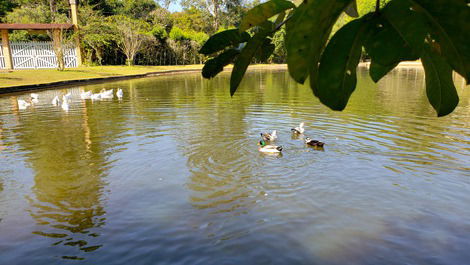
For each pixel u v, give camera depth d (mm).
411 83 25031
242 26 980
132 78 32375
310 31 750
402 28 741
